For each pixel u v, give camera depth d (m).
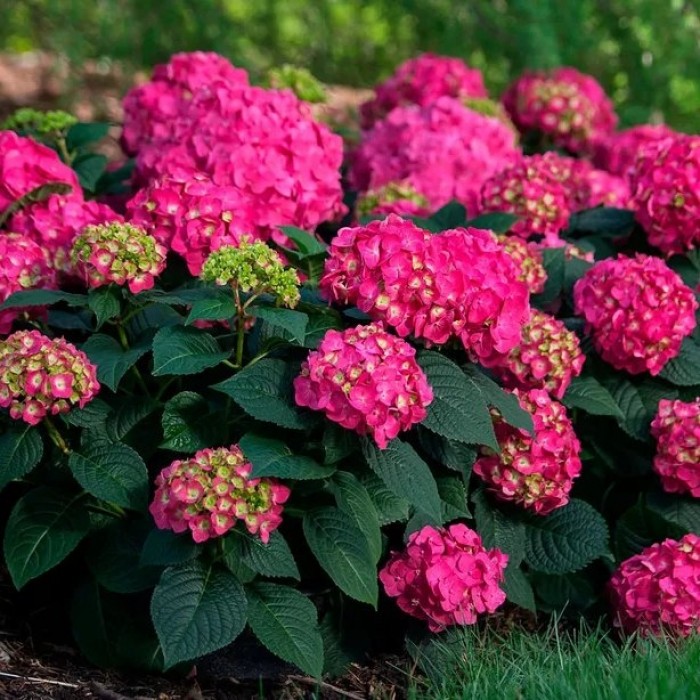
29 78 11.74
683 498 5.34
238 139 5.66
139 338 4.75
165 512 4.14
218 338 4.71
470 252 4.44
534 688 4.08
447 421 4.33
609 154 8.17
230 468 4.13
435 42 11.83
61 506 4.54
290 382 4.30
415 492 4.25
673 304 5.23
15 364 4.23
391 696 4.66
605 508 5.57
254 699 4.62
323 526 4.45
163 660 4.68
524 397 4.96
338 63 12.88
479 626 5.15
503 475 4.94
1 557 5.11
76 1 10.39
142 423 4.77
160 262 4.49
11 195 5.48
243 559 4.32
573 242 6.18
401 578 4.66
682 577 4.84
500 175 6.27
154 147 6.12
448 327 4.36
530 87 8.38
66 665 4.72
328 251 4.89
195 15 10.25
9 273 4.82
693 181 5.70
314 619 4.45
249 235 4.96
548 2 9.80
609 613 5.25
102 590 4.73
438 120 7.15
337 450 4.23
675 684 3.96
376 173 7.07
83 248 4.44
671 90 10.52
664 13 10.06
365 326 4.20
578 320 5.54
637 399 5.43
